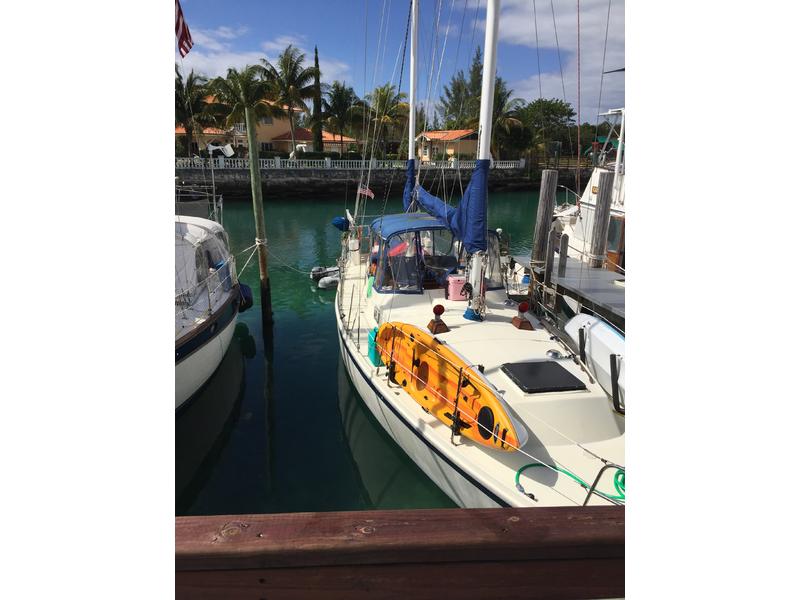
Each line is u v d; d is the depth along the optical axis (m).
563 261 7.71
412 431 4.63
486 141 5.30
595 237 7.14
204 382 7.18
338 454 5.97
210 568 1.25
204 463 5.79
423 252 7.00
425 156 37.41
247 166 35.06
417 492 4.84
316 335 9.88
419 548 1.28
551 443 4.04
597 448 4.06
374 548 1.27
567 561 1.33
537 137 44.59
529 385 4.25
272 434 6.39
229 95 33.66
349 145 45.47
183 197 12.41
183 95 33.09
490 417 3.86
